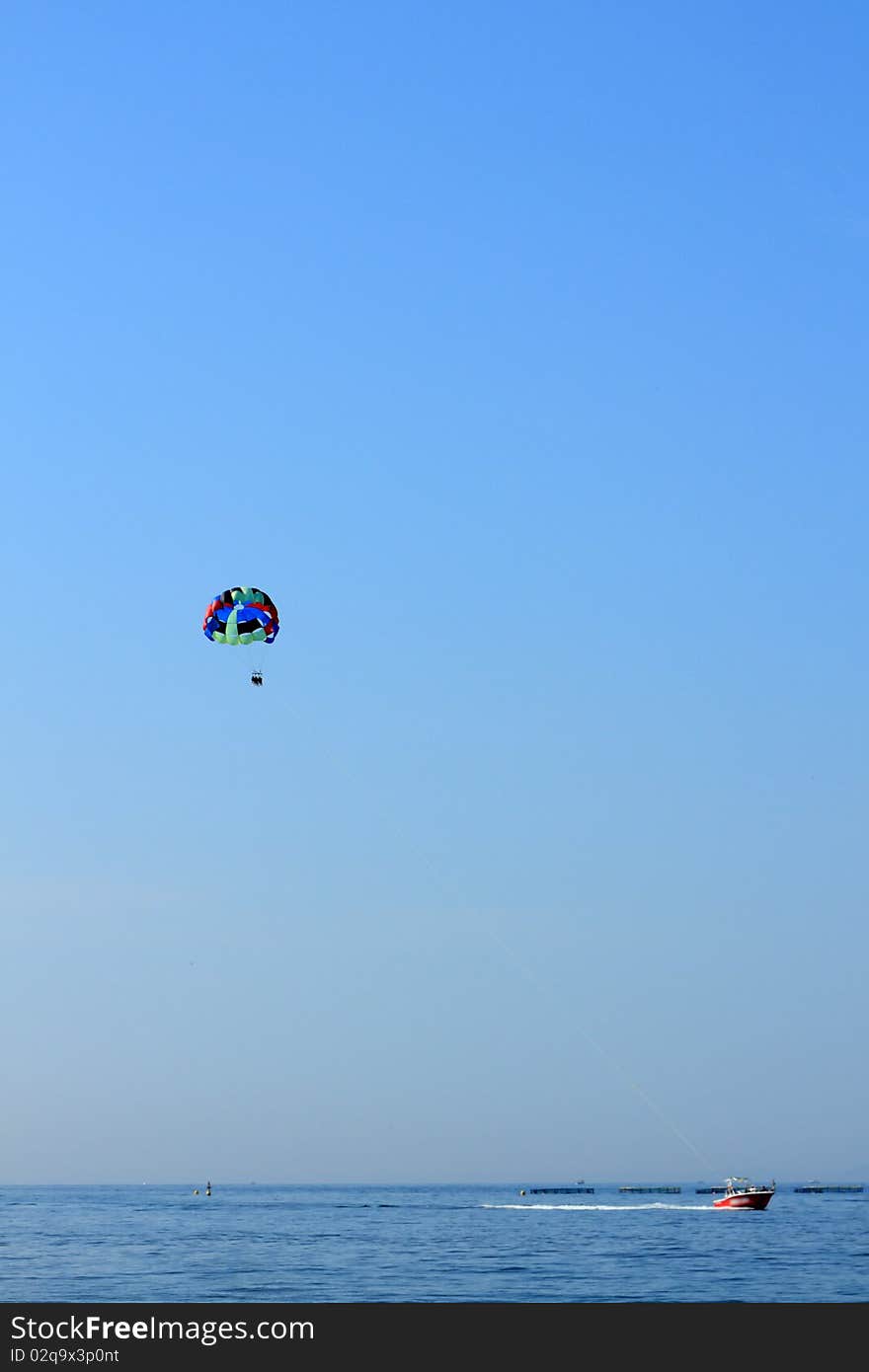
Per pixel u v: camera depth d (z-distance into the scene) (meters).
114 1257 118.81
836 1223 166.00
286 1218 197.62
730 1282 93.06
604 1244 129.12
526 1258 112.56
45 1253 124.25
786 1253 116.75
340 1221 184.12
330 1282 94.56
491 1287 91.00
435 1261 110.31
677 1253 117.25
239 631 92.94
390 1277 97.38
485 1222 175.88
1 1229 168.88
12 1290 90.50
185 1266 107.75
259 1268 105.56
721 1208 181.12
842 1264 105.12
